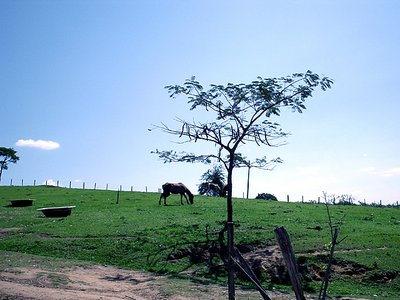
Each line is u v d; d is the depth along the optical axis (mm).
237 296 18188
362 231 30078
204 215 37938
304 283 21500
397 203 56812
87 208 45875
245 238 27469
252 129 28266
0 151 103875
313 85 26766
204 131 27500
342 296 19594
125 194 62500
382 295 20016
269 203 49844
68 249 26578
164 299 16984
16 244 27719
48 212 39312
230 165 27562
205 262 24562
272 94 27141
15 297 14352
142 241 27391
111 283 19625
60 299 14664
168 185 46531
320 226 31922
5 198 59281
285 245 9805
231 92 27391
